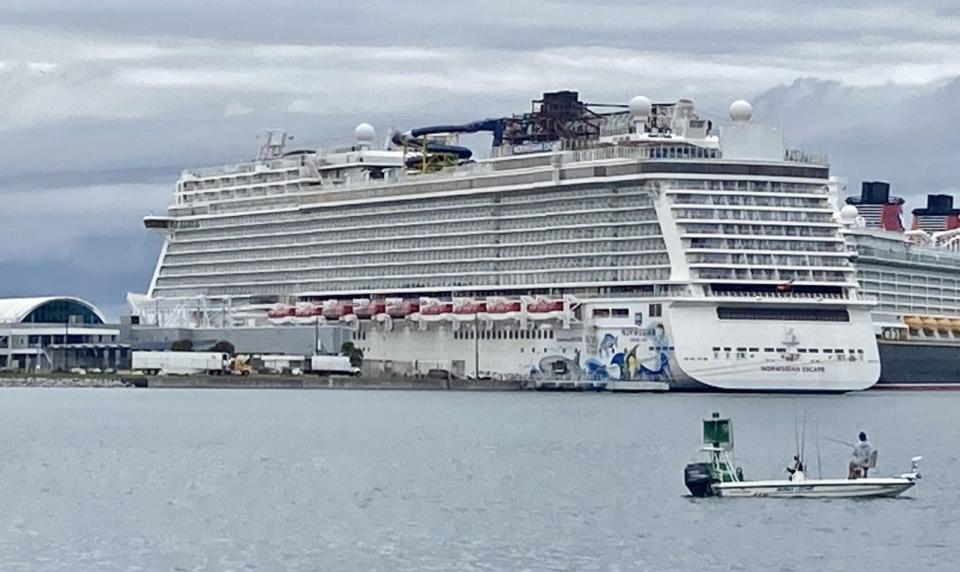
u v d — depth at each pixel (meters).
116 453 191.38
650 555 112.19
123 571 106.50
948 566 108.88
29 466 174.88
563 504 137.88
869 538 118.88
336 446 199.50
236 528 124.56
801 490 139.38
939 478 159.38
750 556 112.06
